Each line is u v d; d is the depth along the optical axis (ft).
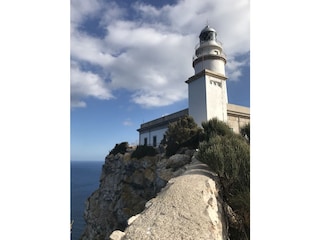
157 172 42.68
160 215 14.49
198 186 18.07
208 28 65.26
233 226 16.92
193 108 56.03
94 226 59.93
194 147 40.60
